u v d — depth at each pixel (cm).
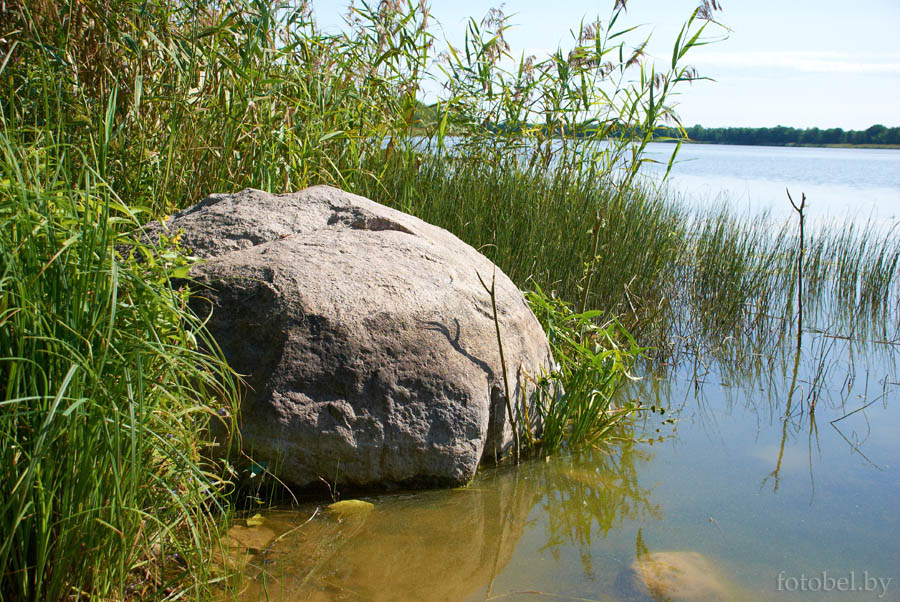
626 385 496
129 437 204
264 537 272
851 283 738
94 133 399
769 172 2489
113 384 205
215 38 456
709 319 616
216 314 305
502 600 242
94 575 201
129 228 342
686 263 705
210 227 349
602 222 546
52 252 200
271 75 478
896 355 569
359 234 361
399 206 536
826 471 359
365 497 310
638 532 294
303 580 245
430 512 301
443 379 319
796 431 414
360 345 306
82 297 200
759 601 245
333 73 542
